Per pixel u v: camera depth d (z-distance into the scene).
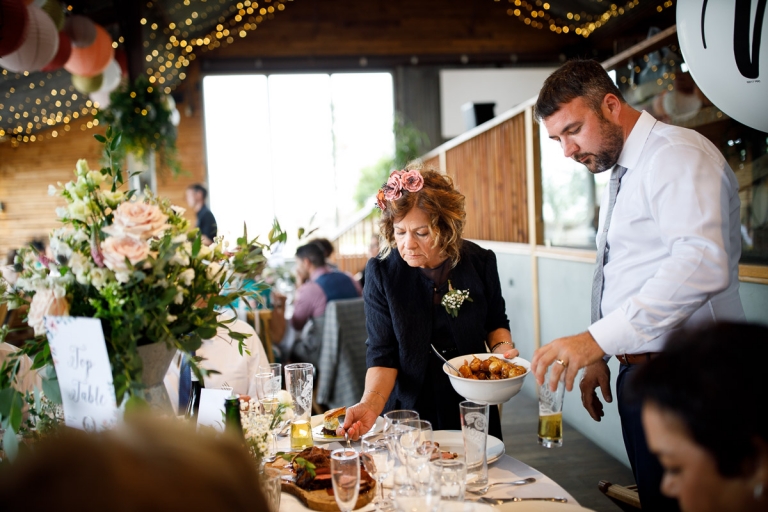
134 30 6.47
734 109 1.97
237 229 1.36
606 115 1.68
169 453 0.42
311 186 10.52
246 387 2.40
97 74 5.49
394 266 1.96
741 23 1.84
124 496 0.38
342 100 10.44
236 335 1.33
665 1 8.38
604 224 1.82
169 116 6.26
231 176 10.29
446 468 1.21
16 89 8.26
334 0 10.20
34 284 1.22
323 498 1.34
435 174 1.91
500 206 5.42
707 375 0.78
